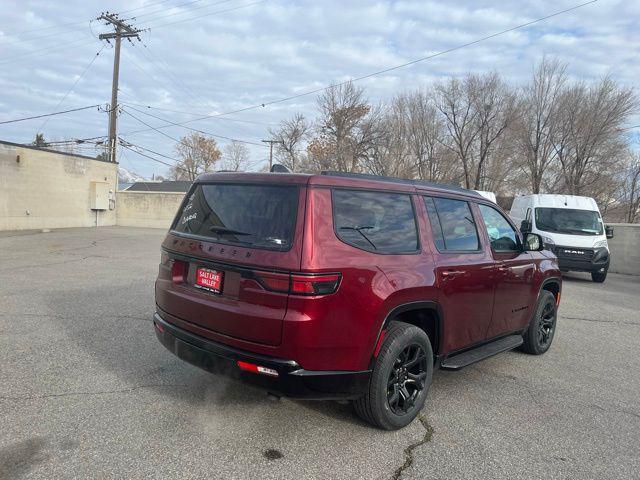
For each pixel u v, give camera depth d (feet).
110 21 91.15
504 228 16.56
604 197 111.65
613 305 32.22
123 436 10.73
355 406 11.59
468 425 12.41
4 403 12.03
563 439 11.91
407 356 12.01
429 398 14.14
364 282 10.63
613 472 10.48
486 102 116.67
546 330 19.49
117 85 92.53
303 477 9.59
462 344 13.98
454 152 122.31
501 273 15.33
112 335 17.94
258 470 9.73
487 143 117.50
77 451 10.02
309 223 10.27
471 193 15.57
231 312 10.41
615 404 14.37
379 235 11.59
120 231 75.05
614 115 103.04
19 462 9.52
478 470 10.26
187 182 160.86
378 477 9.77
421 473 10.01
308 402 13.09
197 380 14.08
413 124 124.06
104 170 85.61
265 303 10.07
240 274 10.47
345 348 10.35
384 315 10.99
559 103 108.47
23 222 67.15
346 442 11.09
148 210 90.22
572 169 107.65
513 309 16.44
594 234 44.62
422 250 12.52
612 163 105.09
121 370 14.57
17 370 14.19
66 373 14.15
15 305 21.89
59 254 41.75
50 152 71.67
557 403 14.23
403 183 12.99
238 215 11.27
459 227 14.28
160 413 11.93
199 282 11.43
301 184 10.73
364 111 134.82
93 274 31.42
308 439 11.12
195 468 9.66
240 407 12.53
